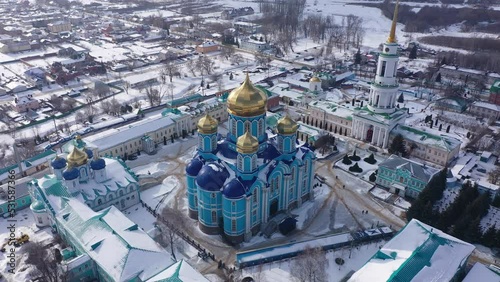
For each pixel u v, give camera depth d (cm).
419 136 15138
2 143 15825
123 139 14862
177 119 16412
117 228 9331
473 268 8669
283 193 11319
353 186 13288
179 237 10750
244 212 10319
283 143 10994
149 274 8388
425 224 9975
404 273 7869
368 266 8481
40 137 16362
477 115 18750
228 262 9919
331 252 10169
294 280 9250
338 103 19575
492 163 14650
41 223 11050
